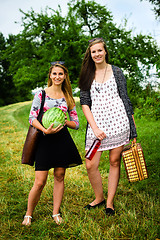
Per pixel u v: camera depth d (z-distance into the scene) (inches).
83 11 944.9
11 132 407.8
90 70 119.6
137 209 120.8
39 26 924.6
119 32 843.4
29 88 1026.7
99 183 124.3
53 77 113.7
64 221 113.6
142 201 127.1
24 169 199.2
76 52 852.6
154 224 105.7
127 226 103.7
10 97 2427.4
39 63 961.5
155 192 136.3
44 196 140.6
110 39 835.4
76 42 805.2
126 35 832.9
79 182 162.6
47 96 114.5
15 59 1040.2
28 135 111.2
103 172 182.7
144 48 819.4
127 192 143.9
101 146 118.9
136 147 116.8
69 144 114.7
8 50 1080.8
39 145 111.2
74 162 117.3
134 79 426.0
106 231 104.0
